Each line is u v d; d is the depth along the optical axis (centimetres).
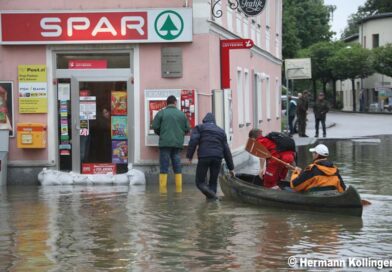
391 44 6950
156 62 1616
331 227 1034
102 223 1077
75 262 822
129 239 954
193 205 1258
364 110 7338
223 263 809
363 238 952
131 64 1619
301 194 1177
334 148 2720
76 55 1628
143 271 775
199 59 1609
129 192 1453
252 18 2522
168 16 1584
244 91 2261
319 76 7688
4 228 1041
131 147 1627
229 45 1759
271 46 3145
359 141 3117
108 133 1633
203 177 1348
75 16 1588
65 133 1638
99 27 1588
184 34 1587
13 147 1628
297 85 8888
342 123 4753
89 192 1457
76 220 1105
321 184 1170
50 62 1619
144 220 1102
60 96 1630
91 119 1636
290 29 6588
